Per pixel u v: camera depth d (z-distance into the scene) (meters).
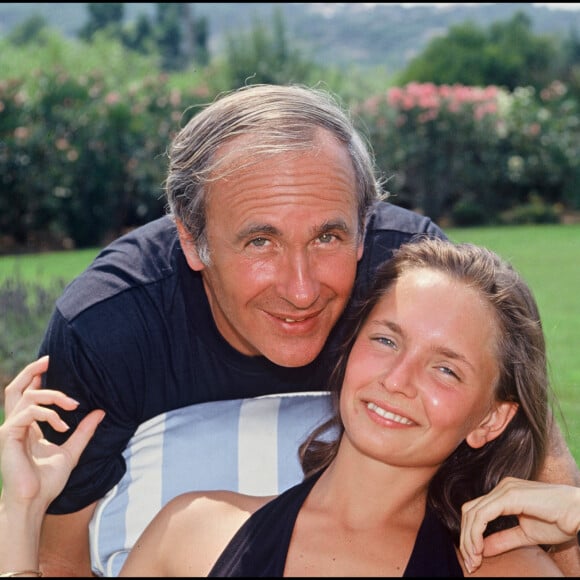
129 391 2.78
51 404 2.76
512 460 2.39
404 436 2.12
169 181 2.66
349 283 2.50
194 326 2.82
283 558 2.15
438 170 14.03
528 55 22.25
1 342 5.46
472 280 2.24
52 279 7.43
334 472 2.25
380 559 2.15
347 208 2.44
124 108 12.04
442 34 22.73
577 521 2.13
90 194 11.92
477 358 2.16
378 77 19.70
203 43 35.41
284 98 2.51
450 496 2.36
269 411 2.81
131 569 2.30
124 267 2.89
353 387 2.17
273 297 2.46
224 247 2.48
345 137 2.53
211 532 2.26
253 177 2.39
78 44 18.36
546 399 2.39
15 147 11.39
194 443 2.73
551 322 6.57
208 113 2.55
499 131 14.10
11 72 13.82
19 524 2.38
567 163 14.44
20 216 11.64
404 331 2.16
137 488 2.71
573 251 10.25
